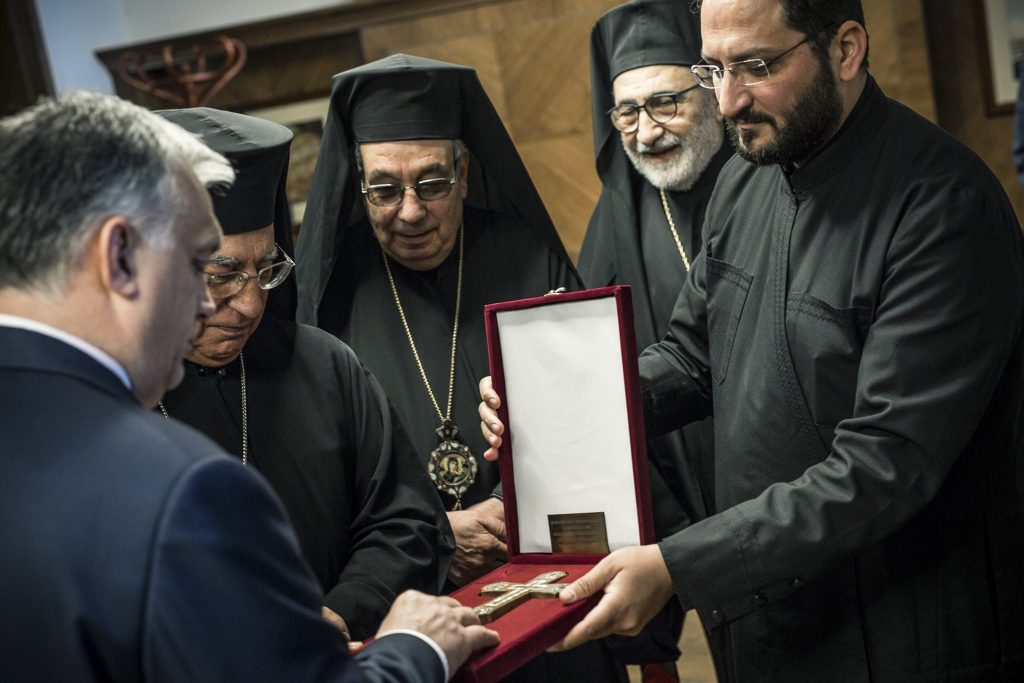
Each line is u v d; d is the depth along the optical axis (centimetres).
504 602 176
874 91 202
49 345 118
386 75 254
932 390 187
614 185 332
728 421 218
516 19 675
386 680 135
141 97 733
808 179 203
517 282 275
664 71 309
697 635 433
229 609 112
